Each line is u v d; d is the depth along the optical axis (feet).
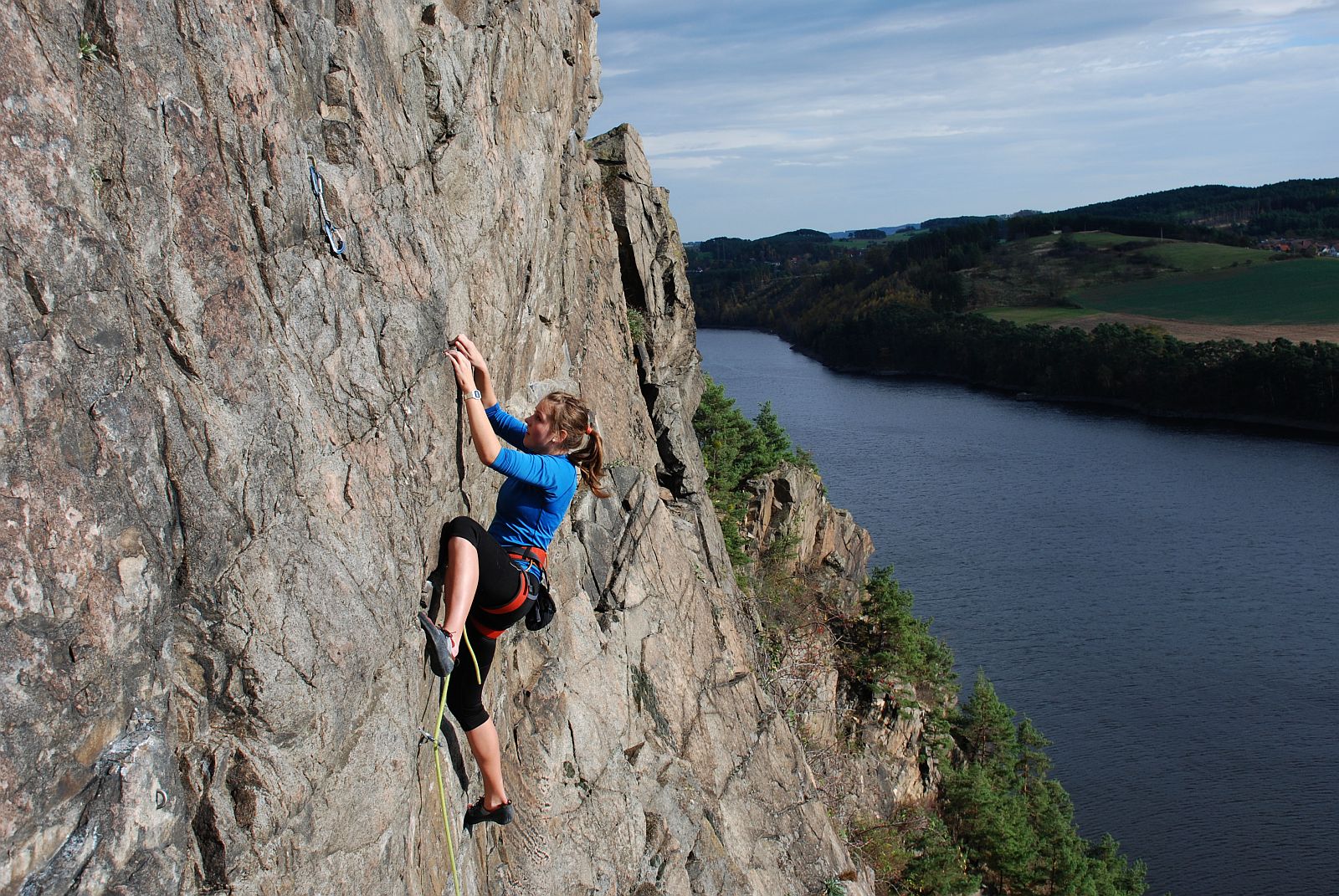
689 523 68.44
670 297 82.43
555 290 32.50
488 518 21.91
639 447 58.29
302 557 12.69
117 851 9.45
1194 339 529.04
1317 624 203.00
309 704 12.34
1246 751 158.81
